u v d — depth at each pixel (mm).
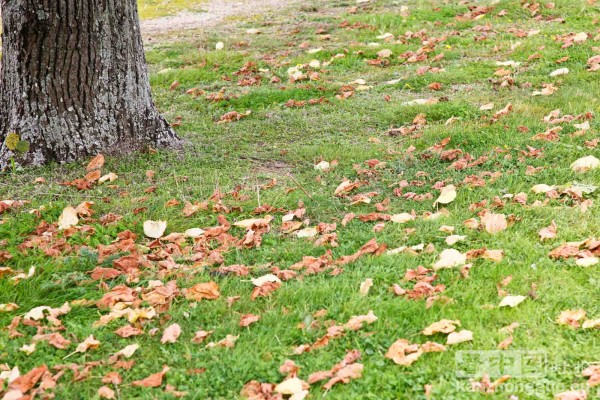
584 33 8344
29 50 5715
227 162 6047
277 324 3775
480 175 5422
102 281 4254
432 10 10094
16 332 3779
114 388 3383
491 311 3734
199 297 4062
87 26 5738
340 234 4793
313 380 3285
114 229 4918
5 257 4523
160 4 12484
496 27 9289
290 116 7020
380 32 9438
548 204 4918
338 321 3773
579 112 6430
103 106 5930
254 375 3389
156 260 4562
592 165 5316
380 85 7770
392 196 5309
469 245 4473
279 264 4461
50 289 4234
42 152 5859
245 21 11016
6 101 5973
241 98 7500
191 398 3264
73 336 3752
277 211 5145
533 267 4125
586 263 4094
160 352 3650
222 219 4973
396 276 4160
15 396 3236
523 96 6996
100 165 5766
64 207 5180
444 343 3562
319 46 9133
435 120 6719
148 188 5480
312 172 5801
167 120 7094
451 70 7902
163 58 9266
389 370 3355
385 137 6465
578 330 3574
